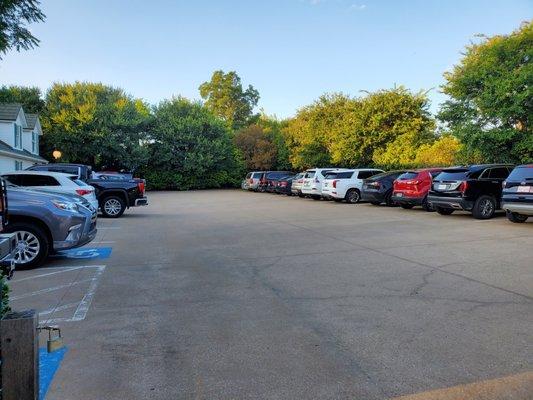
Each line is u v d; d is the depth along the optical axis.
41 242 8.26
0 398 2.36
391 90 31.03
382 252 9.38
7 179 13.80
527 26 19.77
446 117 21.55
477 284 6.68
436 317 5.26
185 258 9.12
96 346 4.58
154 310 5.73
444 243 10.33
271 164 48.81
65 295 6.47
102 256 9.45
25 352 2.36
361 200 23.80
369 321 5.17
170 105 48.44
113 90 49.09
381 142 30.66
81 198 10.24
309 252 9.54
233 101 86.25
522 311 5.42
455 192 14.98
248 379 3.83
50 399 3.54
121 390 3.69
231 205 24.05
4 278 3.59
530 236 11.08
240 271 7.85
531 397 3.45
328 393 3.58
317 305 5.82
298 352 4.36
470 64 20.80
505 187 13.16
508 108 18.41
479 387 3.61
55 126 40.84
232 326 5.10
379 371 3.93
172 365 4.12
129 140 42.88
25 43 12.34
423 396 3.50
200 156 45.62
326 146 39.41
